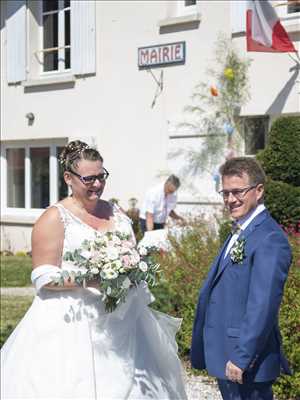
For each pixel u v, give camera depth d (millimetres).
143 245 4152
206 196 10516
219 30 10430
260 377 3580
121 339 4094
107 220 4262
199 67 10758
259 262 3492
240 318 3588
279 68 9602
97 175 4098
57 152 13703
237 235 3705
